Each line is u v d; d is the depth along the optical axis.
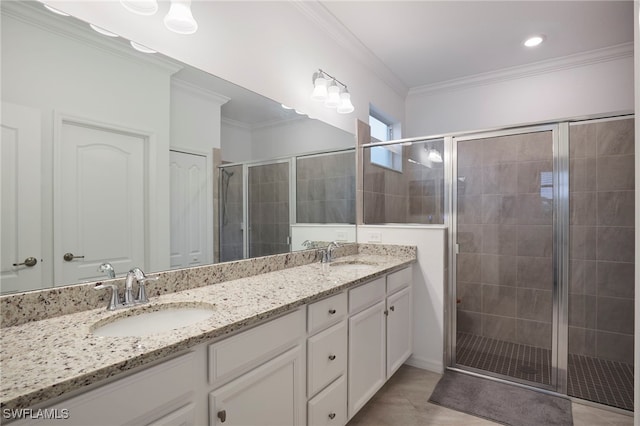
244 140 1.87
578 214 2.61
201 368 0.98
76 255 1.17
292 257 2.12
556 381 2.14
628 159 2.45
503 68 3.32
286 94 2.17
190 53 1.60
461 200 2.62
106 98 1.26
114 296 1.17
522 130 2.33
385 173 2.83
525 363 2.47
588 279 2.59
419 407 1.99
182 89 1.55
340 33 2.61
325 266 2.17
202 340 0.94
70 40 1.16
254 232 1.92
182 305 1.28
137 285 1.29
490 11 2.39
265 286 1.55
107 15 1.29
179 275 1.46
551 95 3.23
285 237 2.14
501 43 2.84
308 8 2.30
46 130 1.10
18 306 1.01
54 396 0.66
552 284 2.23
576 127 2.59
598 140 2.54
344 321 1.66
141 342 0.88
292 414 1.32
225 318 1.08
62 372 0.71
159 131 1.45
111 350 0.83
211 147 1.68
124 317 1.14
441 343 2.43
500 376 2.32
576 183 2.61
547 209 2.34
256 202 1.94
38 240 1.08
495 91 3.48
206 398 0.99
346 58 2.80
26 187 1.05
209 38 1.69
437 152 2.62
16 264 1.03
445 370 2.46
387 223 2.81
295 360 1.33
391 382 2.29
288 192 2.17
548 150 2.31
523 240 2.55
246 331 1.11
